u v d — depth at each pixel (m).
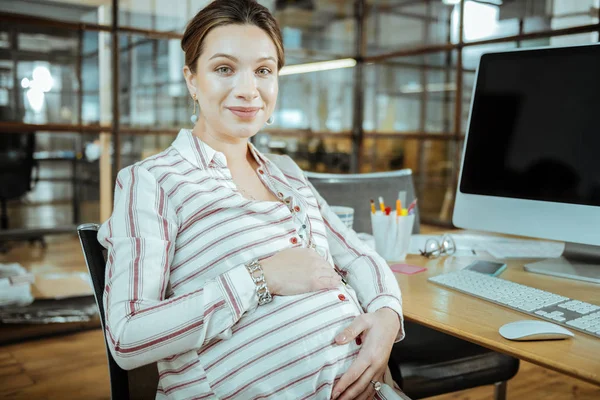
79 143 4.03
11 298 2.94
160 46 4.03
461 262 1.48
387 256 1.50
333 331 0.97
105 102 3.94
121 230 0.94
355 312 1.03
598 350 0.86
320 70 5.43
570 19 3.85
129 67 3.93
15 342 2.69
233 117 1.05
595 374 0.77
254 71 1.06
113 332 0.89
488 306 1.10
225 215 1.00
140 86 4.01
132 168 1.01
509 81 1.44
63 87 3.90
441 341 1.47
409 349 1.42
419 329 1.54
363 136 5.53
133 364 0.90
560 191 1.34
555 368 0.81
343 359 0.97
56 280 3.51
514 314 1.04
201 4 4.07
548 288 1.21
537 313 1.01
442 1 4.75
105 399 2.17
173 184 0.99
